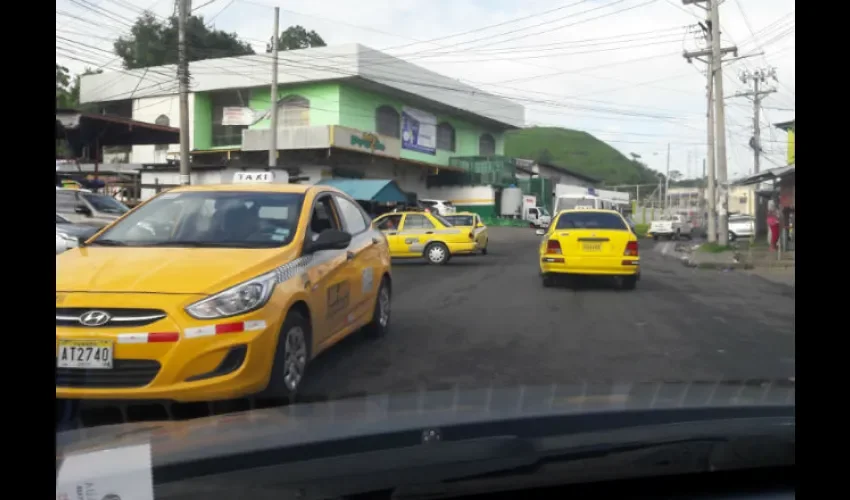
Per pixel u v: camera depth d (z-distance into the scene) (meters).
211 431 2.84
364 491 2.38
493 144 54.97
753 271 19.62
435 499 2.38
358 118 39.06
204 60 38.03
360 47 36.75
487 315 10.08
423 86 42.16
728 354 7.50
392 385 5.97
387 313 8.34
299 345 5.38
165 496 2.34
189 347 4.47
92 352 4.44
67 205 14.39
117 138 25.52
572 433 2.69
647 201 84.25
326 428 2.79
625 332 8.82
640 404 3.07
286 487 2.36
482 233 22.91
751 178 28.47
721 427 2.73
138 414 4.50
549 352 7.50
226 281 4.83
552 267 13.20
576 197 29.61
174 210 6.21
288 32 48.09
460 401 3.24
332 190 7.13
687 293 13.36
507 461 2.45
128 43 35.50
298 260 5.58
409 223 19.77
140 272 4.89
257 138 36.09
